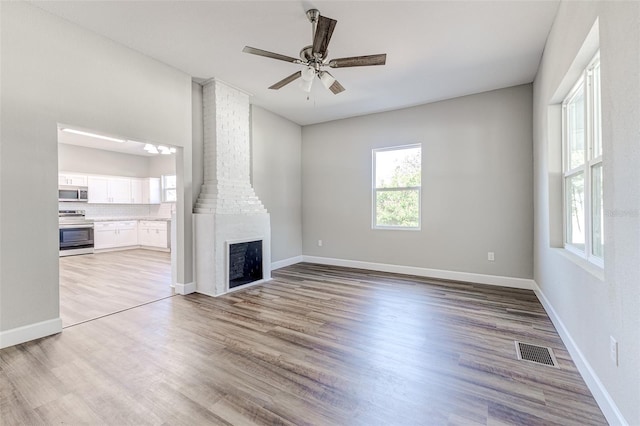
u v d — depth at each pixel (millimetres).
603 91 1594
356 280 4574
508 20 2695
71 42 2746
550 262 2986
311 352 2340
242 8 2553
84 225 7168
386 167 5258
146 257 6750
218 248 3842
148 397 1781
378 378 1985
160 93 3516
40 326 2570
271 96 4543
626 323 1384
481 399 1763
